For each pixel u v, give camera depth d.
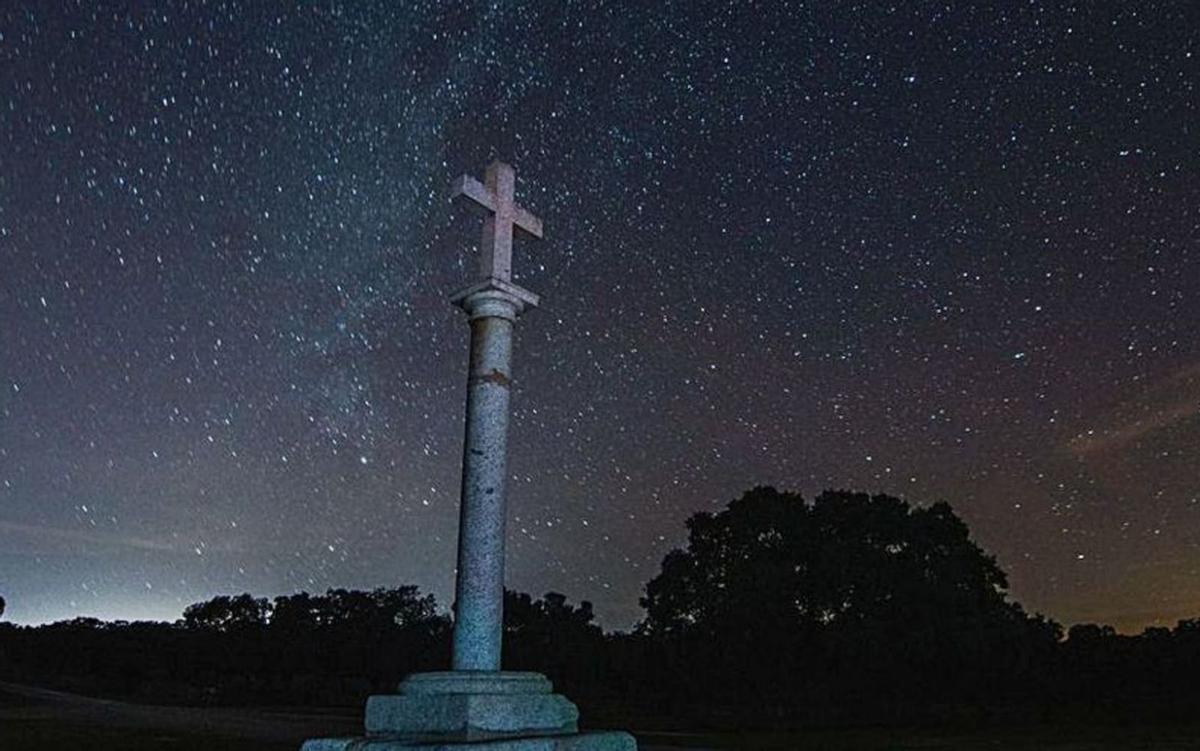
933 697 34.78
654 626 37.91
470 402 8.72
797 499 37.81
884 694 34.47
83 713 33.19
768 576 34.50
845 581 34.22
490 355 8.77
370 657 50.56
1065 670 37.47
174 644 52.91
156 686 48.22
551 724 7.57
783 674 34.88
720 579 36.88
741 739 25.70
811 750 21.42
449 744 6.63
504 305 8.95
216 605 54.44
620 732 7.74
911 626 33.19
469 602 8.12
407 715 7.42
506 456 8.62
